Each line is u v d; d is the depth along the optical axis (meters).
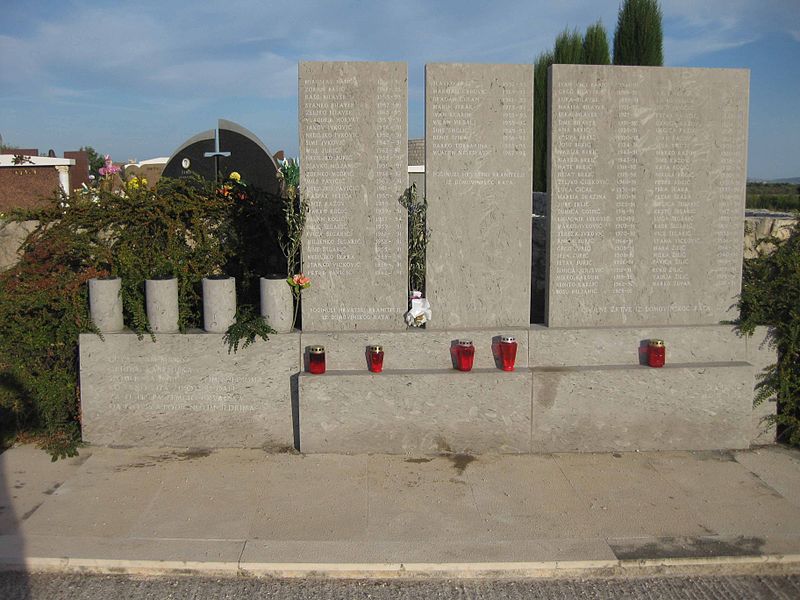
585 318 6.38
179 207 6.93
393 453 6.00
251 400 6.11
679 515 4.99
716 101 6.27
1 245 7.13
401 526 4.81
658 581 4.36
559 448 6.09
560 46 12.39
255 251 7.07
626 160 6.25
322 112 5.98
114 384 6.09
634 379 6.09
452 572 4.37
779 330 6.36
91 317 6.16
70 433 6.23
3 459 5.89
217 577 4.35
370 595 4.19
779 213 9.30
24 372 6.31
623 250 6.34
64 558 4.38
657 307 6.43
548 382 6.01
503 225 6.19
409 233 6.39
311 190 6.06
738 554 4.48
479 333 6.14
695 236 6.39
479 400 5.97
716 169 6.34
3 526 4.77
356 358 6.12
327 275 6.16
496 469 5.73
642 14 11.56
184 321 6.18
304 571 4.35
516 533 4.73
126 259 6.62
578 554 4.47
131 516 4.91
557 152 6.19
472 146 6.08
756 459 6.03
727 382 6.16
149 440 6.14
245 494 5.26
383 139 6.03
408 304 6.33
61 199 7.18
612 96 6.18
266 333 6.04
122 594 4.17
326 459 5.87
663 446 6.17
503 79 6.03
